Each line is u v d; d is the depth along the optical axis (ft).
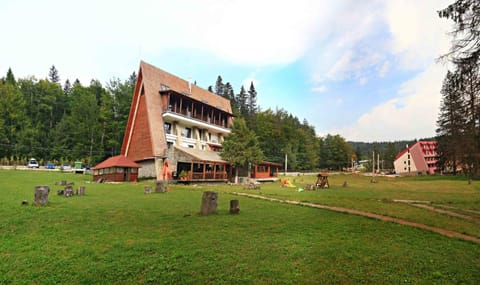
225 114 176.14
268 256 19.88
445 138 156.97
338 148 324.19
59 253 19.80
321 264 18.63
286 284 15.66
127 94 194.08
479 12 33.96
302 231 27.40
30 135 190.60
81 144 186.70
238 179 122.01
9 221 28.25
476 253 21.84
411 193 74.33
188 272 16.97
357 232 27.71
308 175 228.84
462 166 123.24
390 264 18.89
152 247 21.26
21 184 70.95
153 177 116.37
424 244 23.99
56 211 34.24
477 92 37.78
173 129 136.05
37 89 222.48
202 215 34.71
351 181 150.20
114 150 193.16
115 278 16.17
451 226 31.73
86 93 211.82
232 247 21.72
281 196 62.13
